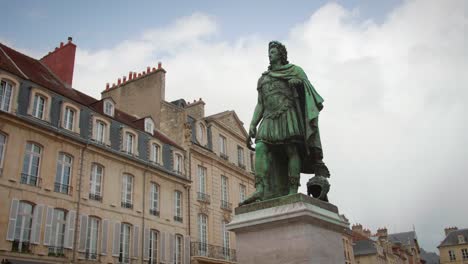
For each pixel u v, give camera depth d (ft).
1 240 63.31
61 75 92.48
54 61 95.04
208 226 104.99
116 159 84.64
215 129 116.88
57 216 72.49
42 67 93.04
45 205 70.44
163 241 91.40
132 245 84.33
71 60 94.17
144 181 90.12
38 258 67.46
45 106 73.87
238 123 129.18
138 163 88.84
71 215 74.13
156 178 93.35
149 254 87.92
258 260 16.31
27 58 90.89
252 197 17.87
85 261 74.49
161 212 92.73
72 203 74.90
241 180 122.93
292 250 15.72
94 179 80.43
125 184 86.53
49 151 73.00
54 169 73.20
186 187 100.89
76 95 89.92
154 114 111.24
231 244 111.34
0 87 67.92
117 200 83.56
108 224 80.43
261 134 18.85
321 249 16.15
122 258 81.71
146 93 114.52
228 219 112.47
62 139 74.84
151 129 98.02
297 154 18.52
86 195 77.61
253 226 16.67
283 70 19.56
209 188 108.27
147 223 88.58
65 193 74.23
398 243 266.77
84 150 78.89
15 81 69.62
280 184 18.95
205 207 105.40
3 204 64.80
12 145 67.72
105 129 84.17
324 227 16.89
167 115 109.70
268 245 16.29
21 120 68.74
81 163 77.97
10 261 63.52
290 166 18.28
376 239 222.48
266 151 18.71
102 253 77.92
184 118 107.24
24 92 70.95
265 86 19.52
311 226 16.08
